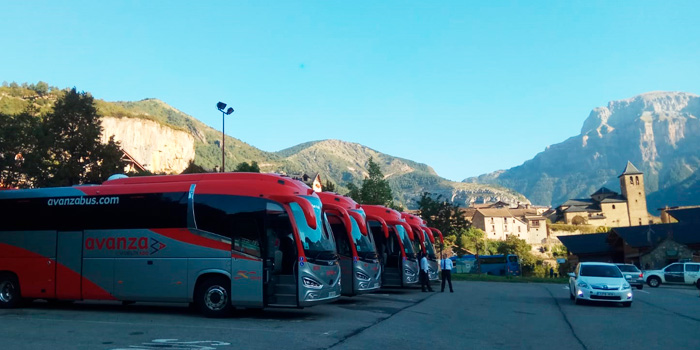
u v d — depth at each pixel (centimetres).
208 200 1434
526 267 8738
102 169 3061
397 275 2428
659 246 5372
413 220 2766
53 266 1537
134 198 1498
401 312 1628
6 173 3042
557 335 1236
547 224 12444
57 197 1577
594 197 14425
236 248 1385
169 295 1416
